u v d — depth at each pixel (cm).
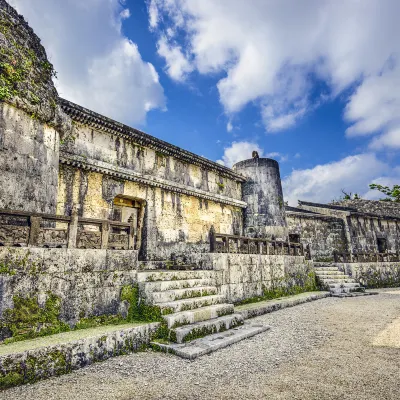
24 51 693
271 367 442
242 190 1625
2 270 427
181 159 1253
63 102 823
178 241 1169
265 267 1077
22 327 436
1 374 351
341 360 468
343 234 2066
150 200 1090
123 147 1023
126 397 345
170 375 412
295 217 1945
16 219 599
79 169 883
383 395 342
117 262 596
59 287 490
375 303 1081
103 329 506
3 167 607
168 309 590
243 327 662
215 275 833
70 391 357
